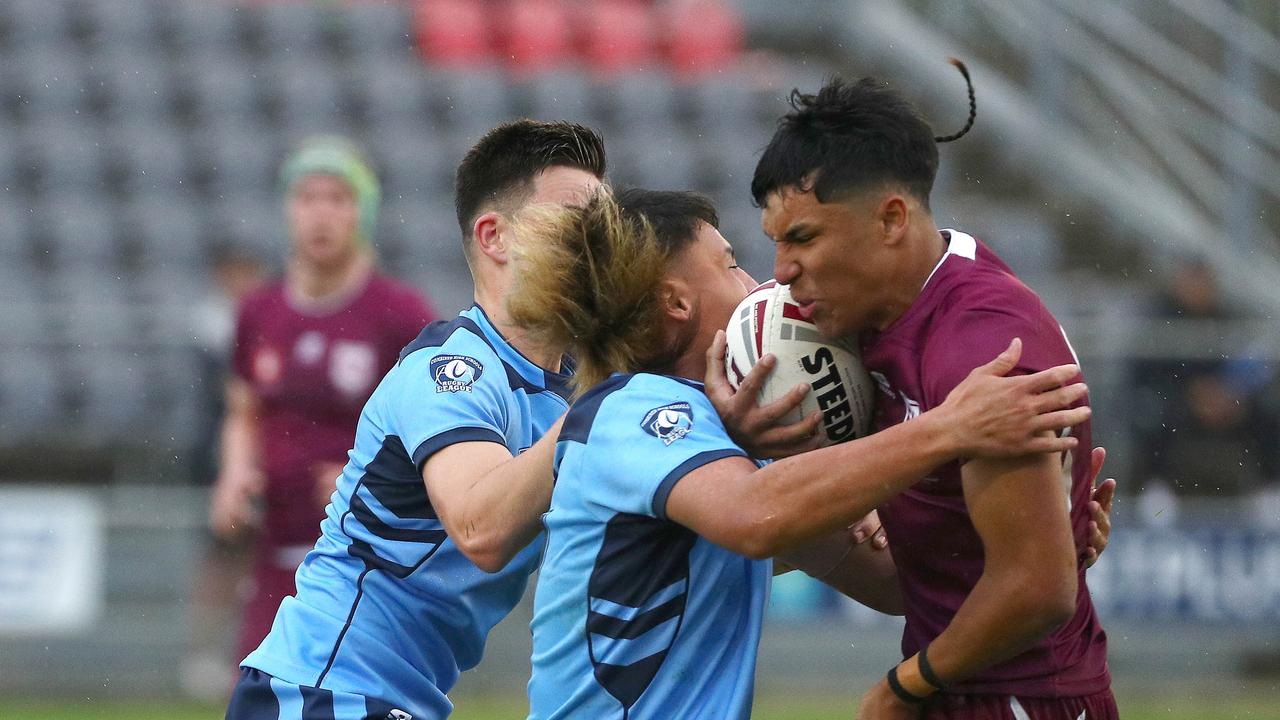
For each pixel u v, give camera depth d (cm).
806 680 3391
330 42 5916
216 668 3312
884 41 6212
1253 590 3438
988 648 1004
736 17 6331
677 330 1141
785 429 1066
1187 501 3466
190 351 3638
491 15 6106
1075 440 965
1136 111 5606
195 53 5750
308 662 1281
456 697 3281
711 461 1028
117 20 5772
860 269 1024
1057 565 980
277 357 2444
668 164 5641
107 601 3331
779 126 1050
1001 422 948
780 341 1073
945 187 5553
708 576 1077
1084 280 5184
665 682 1073
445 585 1295
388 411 1284
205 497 3388
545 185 1344
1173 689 3381
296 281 2489
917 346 1038
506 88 5847
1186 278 3759
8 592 3319
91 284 4906
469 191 1379
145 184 5281
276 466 2438
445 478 1192
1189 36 5603
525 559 1316
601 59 6116
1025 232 5338
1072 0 5797
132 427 3603
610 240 1108
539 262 1125
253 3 5953
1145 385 3534
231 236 5150
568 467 1096
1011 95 5841
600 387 1110
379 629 1287
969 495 992
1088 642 1118
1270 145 5344
